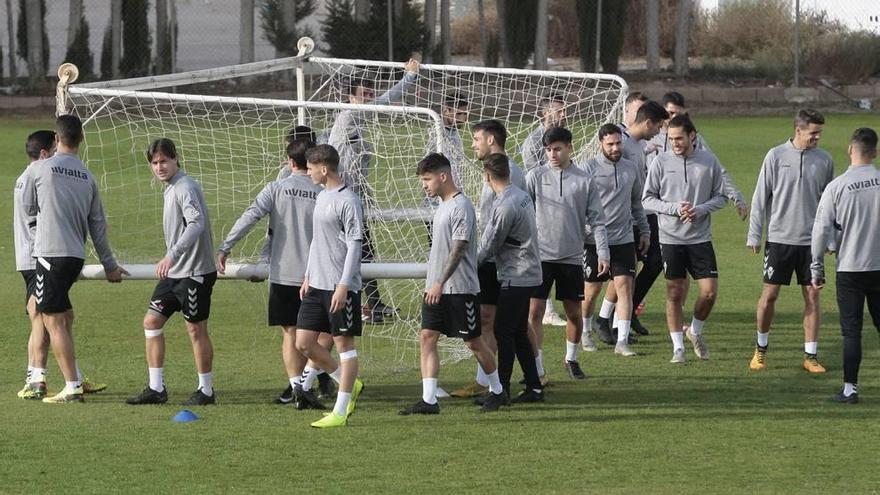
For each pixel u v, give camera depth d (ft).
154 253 151.02
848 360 96.63
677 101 124.26
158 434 87.92
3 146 275.59
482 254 94.94
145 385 104.17
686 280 113.70
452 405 97.71
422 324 93.66
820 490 75.00
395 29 357.82
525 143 131.75
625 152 118.83
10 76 362.33
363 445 85.25
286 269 94.94
